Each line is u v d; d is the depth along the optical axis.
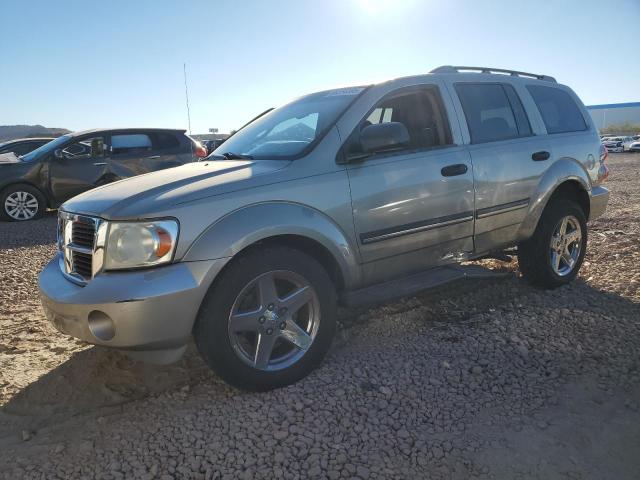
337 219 3.44
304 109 4.09
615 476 2.44
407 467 2.50
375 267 3.73
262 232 3.07
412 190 3.79
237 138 4.38
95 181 10.77
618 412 2.92
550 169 4.77
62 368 3.60
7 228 9.71
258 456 2.59
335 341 3.90
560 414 2.92
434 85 4.23
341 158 3.55
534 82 5.13
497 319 4.22
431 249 4.02
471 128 4.33
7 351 3.91
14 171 10.33
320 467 2.51
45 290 3.14
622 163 27.52
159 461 2.58
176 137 11.43
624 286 4.90
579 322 4.10
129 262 2.84
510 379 3.29
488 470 2.48
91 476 2.48
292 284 3.31
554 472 2.46
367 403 3.04
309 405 3.03
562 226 4.90
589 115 5.57
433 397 3.10
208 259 2.90
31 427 2.93
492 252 4.71
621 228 7.69
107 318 2.78
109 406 3.12
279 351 3.34
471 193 4.16
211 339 2.96
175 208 2.90
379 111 4.00
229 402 3.09
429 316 4.34
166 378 3.43
